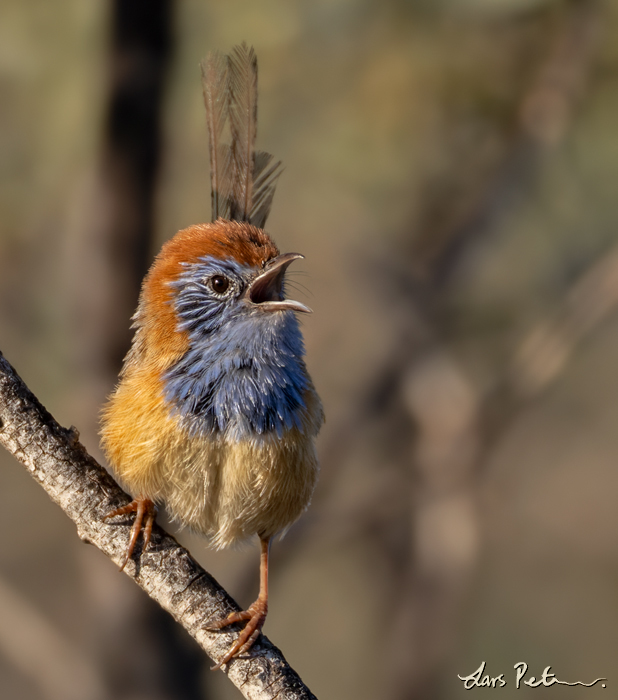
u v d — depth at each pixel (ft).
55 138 35.58
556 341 38.63
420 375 41.73
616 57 37.27
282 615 54.54
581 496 56.29
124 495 22.27
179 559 21.76
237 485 23.79
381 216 41.34
